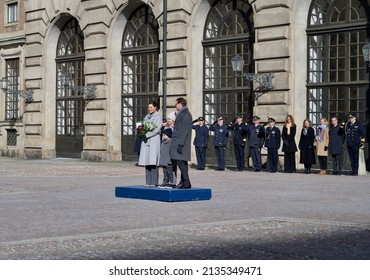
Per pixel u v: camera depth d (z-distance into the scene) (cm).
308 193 1898
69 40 3938
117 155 3644
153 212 1504
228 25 3148
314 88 2844
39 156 4006
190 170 2947
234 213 1485
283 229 1245
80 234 1201
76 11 3766
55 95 4016
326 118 2814
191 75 3234
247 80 3069
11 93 4078
